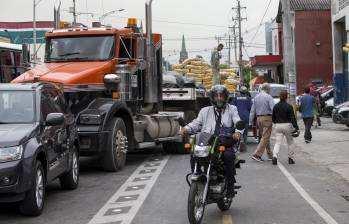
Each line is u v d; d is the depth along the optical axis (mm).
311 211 9719
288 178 13172
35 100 10312
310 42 52281
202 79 24984
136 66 16062
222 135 8977
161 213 9578
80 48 15648
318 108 29203
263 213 9578
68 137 11523
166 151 18391
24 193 9109
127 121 15484
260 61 59781
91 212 9797
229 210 9828
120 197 11070
